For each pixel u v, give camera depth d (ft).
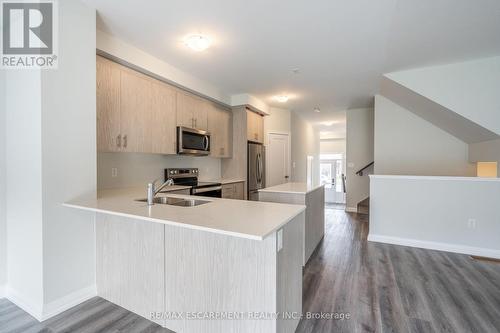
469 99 10.44
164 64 10.36
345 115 22.00
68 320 5.93
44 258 5.91
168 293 5.69
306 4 6.61
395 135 15.12
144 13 7.07
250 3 6.60
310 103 17.66
